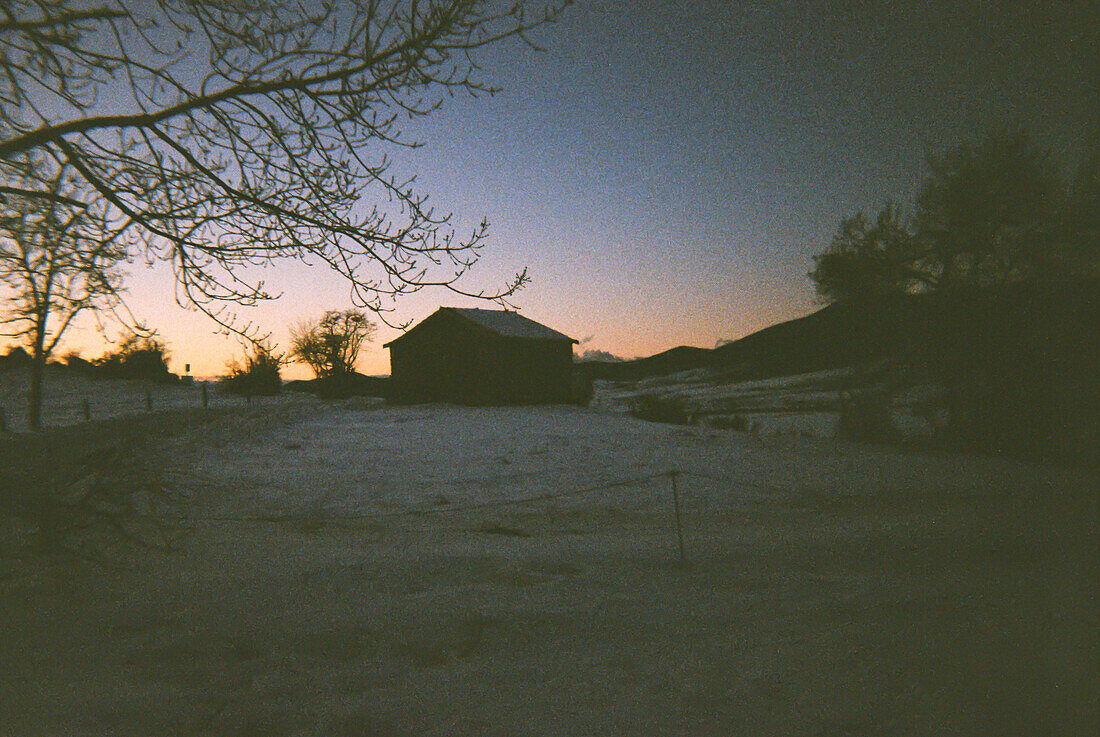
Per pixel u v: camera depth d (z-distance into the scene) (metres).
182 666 4.01
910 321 22.22
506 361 34.69
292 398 47.38
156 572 6.04
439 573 6.21
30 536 5.61
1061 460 17.84
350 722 3.38
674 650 4.43
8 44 4.41
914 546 7.73
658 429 25.41
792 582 6.17
